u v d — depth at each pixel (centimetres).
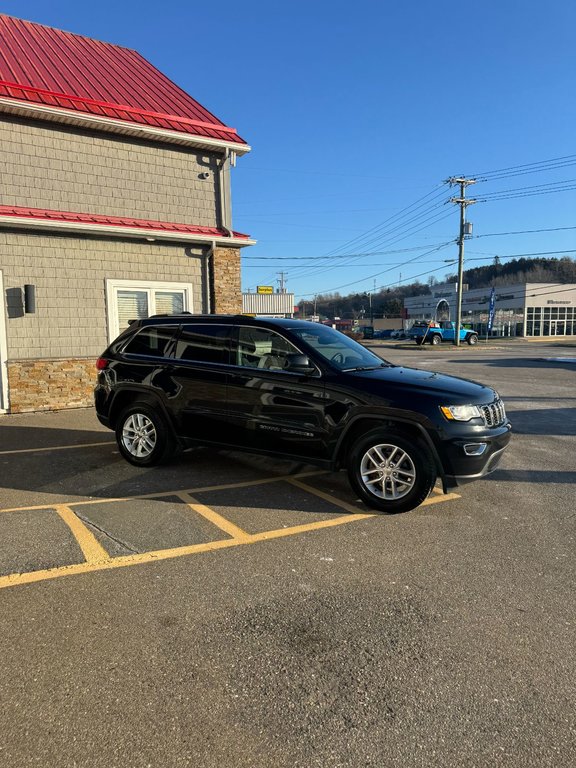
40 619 313
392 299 14288
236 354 581
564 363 2430
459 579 370
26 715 235
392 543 430
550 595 348
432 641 297
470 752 219
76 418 961
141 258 1112
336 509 507
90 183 1080
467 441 464
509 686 260
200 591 349
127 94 1251
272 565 388
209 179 1227
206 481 592
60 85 1167
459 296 4328
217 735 227
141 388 631
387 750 220
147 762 212
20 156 1007
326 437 511
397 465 485
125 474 616
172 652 284
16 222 941
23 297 987
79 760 212
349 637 300
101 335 1075
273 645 292
